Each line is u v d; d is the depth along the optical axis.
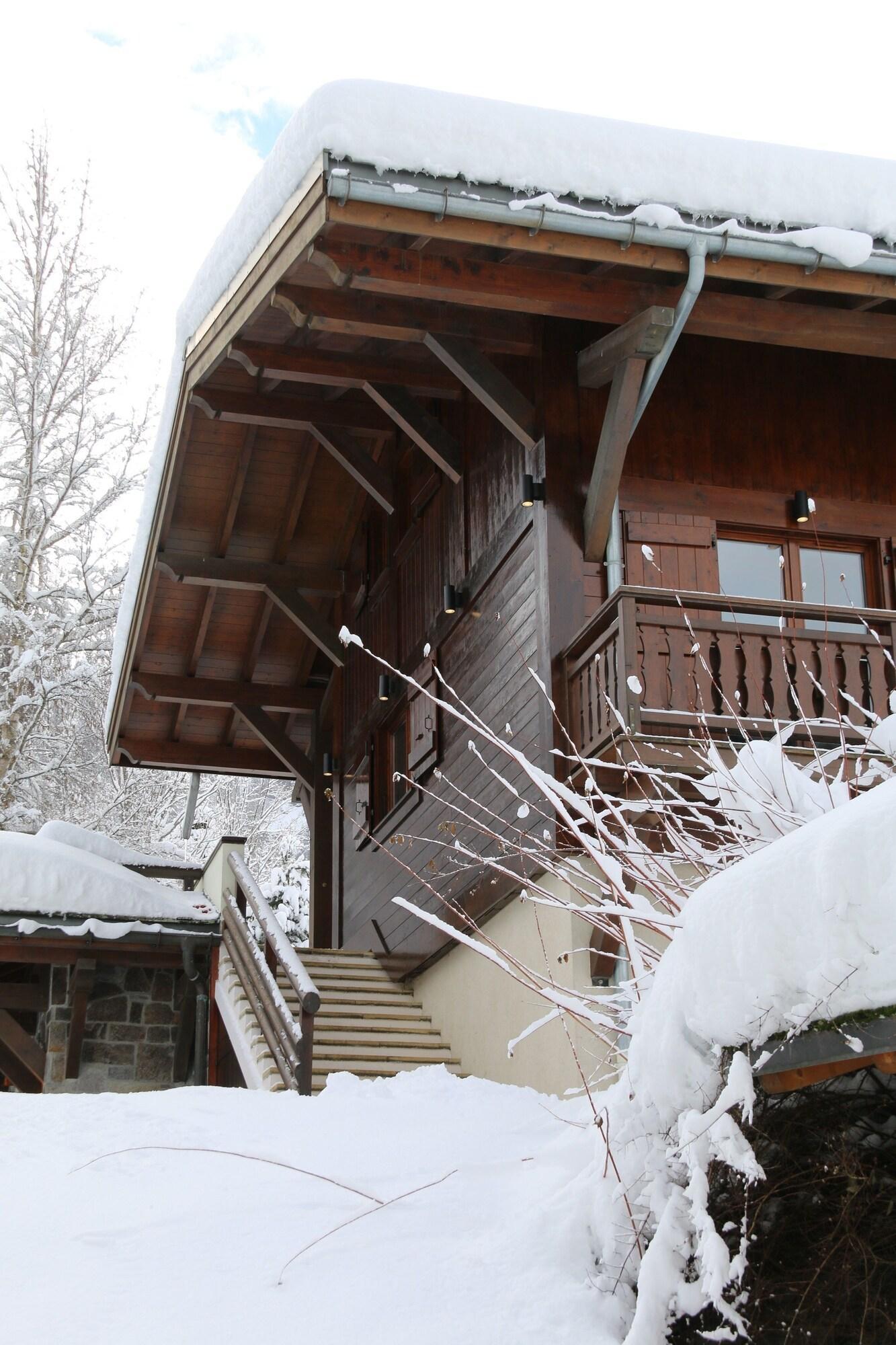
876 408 11.38
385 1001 12.93
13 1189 5.42
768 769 5.32
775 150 9.30
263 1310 4.26
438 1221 4.87
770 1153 4.25
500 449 11.63
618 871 4.91
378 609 14.92
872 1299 3.97
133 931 12.35
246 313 10.73
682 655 9.32
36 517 19.47
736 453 10.92
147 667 16.78
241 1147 5.96
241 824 24.55
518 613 10.92
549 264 9.50
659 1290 4.00
